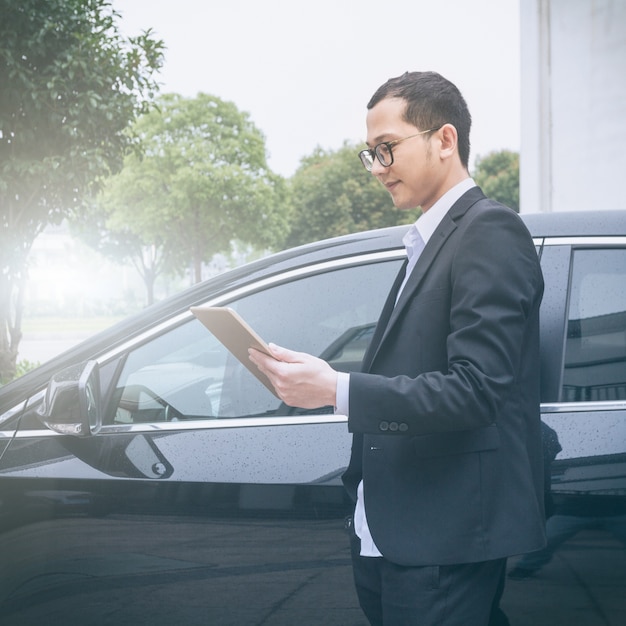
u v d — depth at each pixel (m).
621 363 1.97
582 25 9.76
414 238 1.64
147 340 2.17
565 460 1.87
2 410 2.17
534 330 1.55
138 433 2.09
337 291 2.16
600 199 9.78
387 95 1.57
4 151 8.63
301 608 1.95
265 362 1.46
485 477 1.48
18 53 8.34
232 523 1.98
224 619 1.99
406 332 1.52
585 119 9.86
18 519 2.08
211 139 35.12
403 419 1.40
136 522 2.03
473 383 1.38
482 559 1.46
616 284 2.03
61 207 9.08
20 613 2.11
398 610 1.52
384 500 1.53
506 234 1.45
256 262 2.24
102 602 2.06
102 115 8.77
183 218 35.38
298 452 1.99
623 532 1.84
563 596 1.85
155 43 8.89
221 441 2.04
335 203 46.50
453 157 1.58
